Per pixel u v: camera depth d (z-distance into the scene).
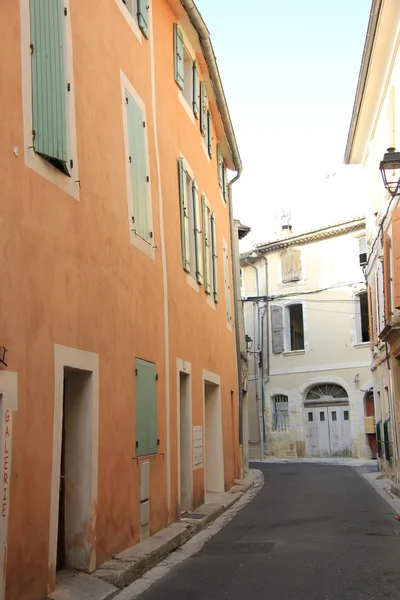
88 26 7.91
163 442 10.16
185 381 12.52
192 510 12.29
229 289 19.06
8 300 5.47
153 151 10.68
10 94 5.75
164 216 11.08
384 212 17.77
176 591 6.72
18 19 5.98
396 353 16.20
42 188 6.27
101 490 7.40
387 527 10.57
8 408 5.36
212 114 17.00
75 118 7.24
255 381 33.81
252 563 7.99
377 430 21.39
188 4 12.56
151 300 9.92
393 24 14.44
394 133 15.61
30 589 5.60
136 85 9.95
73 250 6.92
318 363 31.70
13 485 5.38
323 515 12.18
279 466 26.72
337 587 6.59
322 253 32.22
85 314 7.16
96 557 7.15
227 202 19.58
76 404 7.27
